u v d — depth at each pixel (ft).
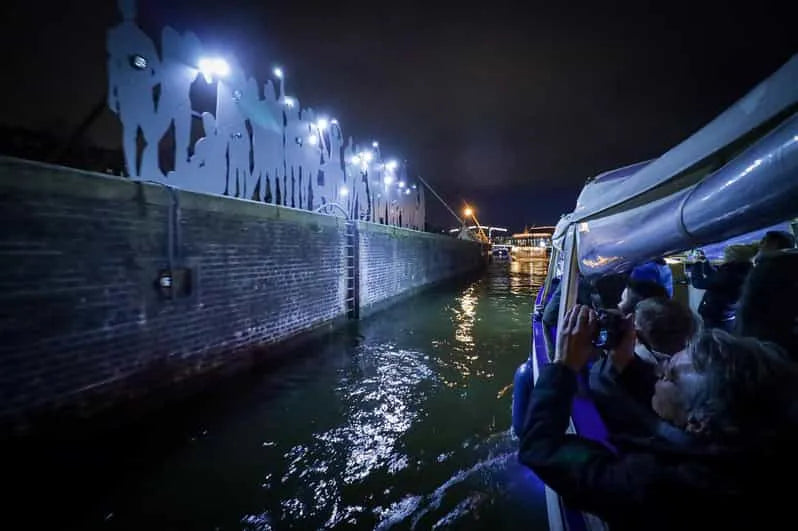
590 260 9.00
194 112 21.88
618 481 3.80
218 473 13.17
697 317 6.95
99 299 14.96
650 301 7.12
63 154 22.77
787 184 3.48
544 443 4.25
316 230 31.04
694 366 3.97
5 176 12.17
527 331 34.88
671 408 4.40
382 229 45.06
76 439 14.02
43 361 13.14
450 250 87.40
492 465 13.82
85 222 14.48
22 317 12.60
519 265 147.33
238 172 25.59
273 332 25.67
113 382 15.43
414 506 11.74
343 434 15.96
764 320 6.22
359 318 37.91
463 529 10.80
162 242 17.72
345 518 11.21
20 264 12.57
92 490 12.11
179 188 18.74
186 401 18.69
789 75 3.29
